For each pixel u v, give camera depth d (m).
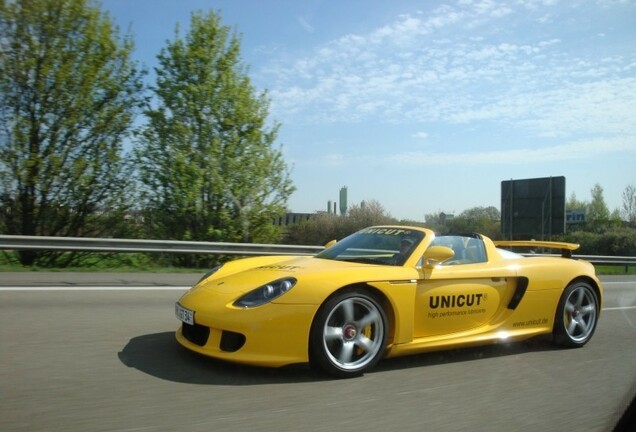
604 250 24.11
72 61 13.50
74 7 13.24
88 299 7.12
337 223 27.92
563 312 5.39
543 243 6.21
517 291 5.08
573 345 5.50
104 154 14.24
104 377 3.82
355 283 4.04
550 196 20.16
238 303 3.86
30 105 13.34
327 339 3.96
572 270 5.48
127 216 15.05
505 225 21.84
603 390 4.11
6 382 3.66
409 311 4.30
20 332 5.09
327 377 4.02
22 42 13.16
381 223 27.56
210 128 15.09
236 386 3.73
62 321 5.64
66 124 13.55
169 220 14.79
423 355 4.86
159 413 3.19
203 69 15.10
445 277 4.56
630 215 39.59
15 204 13.61
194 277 10.20
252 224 15.58
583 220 31.34
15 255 13.29
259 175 15.25
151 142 14.85
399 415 3.37
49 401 3.32
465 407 3.59
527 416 3.48
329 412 3.35
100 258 14.05
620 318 7.73
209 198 15.12
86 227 14.67
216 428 3.01
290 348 3.80
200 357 4.38
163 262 14.41
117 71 14.27
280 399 3.53
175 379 3.83
